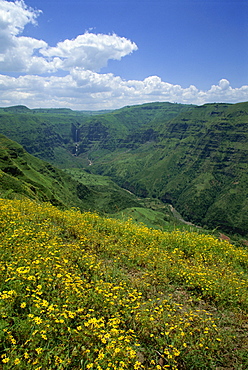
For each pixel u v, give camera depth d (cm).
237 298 743
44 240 944
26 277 589
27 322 470
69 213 1481
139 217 8219
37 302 516
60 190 13775
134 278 825
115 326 502
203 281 808
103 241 1107
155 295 751
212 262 1084
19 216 1181
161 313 600
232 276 900
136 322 582
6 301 508
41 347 445
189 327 572
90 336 485
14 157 11956
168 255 1062
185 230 1425
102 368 433
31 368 401
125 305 610
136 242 1205
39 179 11919
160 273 877
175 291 801
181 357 506
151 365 487
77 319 535
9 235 904
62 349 442
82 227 1209
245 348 553
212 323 601
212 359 509
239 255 1156
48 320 476
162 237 1286
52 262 724
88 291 632
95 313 569
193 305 721
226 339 557
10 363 398
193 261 1066
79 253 893
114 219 1520
